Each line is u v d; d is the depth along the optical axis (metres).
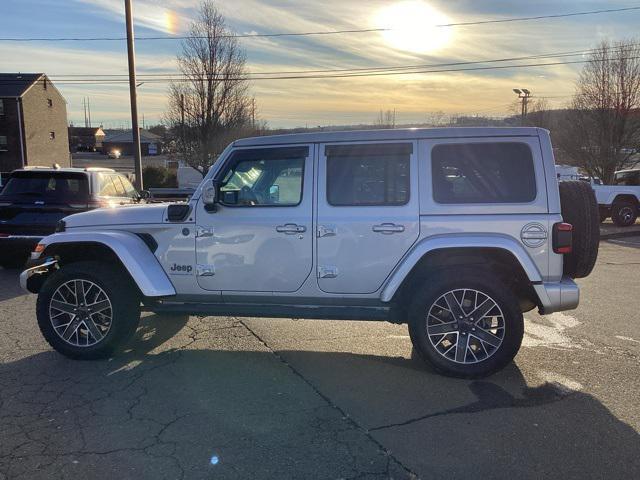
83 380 4.36
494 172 4.41
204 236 4.76
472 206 4.39
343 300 4.64
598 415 3.76
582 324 6.04
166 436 3.46
